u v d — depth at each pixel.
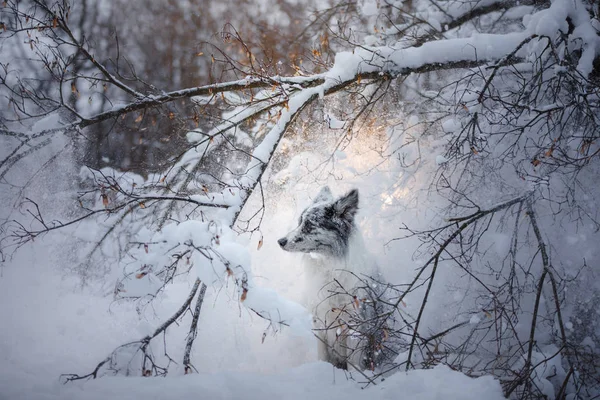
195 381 4.39
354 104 7.36
